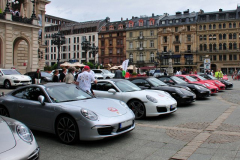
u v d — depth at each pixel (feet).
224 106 34.83
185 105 36.35
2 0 120.16
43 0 157.99
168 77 45.21
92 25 278.87
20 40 105.29
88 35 278.46
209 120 25.20
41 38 157.28
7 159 10.48
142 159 14.67
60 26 300.20
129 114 18.89
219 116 27.22
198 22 226.17
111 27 266.16
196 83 47.26
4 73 66.69
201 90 41.60
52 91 20.49
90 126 16.62
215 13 222.07
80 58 282.36
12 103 21.54
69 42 290.97
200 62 228.22
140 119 26.40
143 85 35.63
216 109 32.27
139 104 26.03
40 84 21.77
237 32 215.10
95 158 15.01
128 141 18.30
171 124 23.77
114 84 28.81
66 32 293.02
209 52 223.92
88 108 17.88
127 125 18.16
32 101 20.53
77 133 17.17
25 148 11.47
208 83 52.85
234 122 23.91
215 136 18.98
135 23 256.32
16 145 11.43
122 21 270.26
